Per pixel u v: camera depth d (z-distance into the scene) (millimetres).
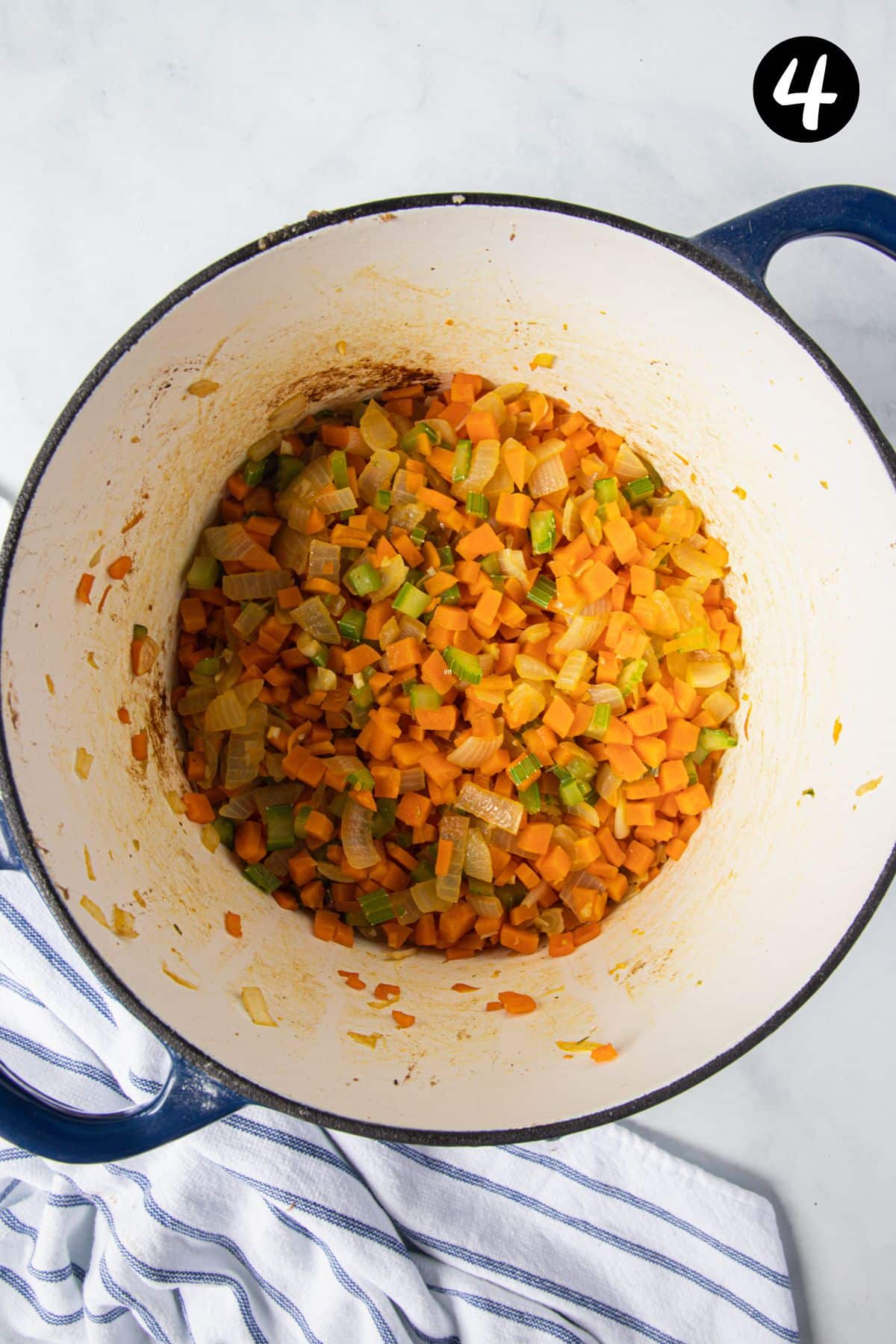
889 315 533
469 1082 428
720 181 533
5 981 512
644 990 450
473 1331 503
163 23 532
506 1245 511
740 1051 405
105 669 434
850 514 434
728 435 460
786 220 411
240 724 453
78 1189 508
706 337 438
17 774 390
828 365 414
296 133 531
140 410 418
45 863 392
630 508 491
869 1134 526
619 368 467
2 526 515
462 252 431
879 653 432
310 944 458
